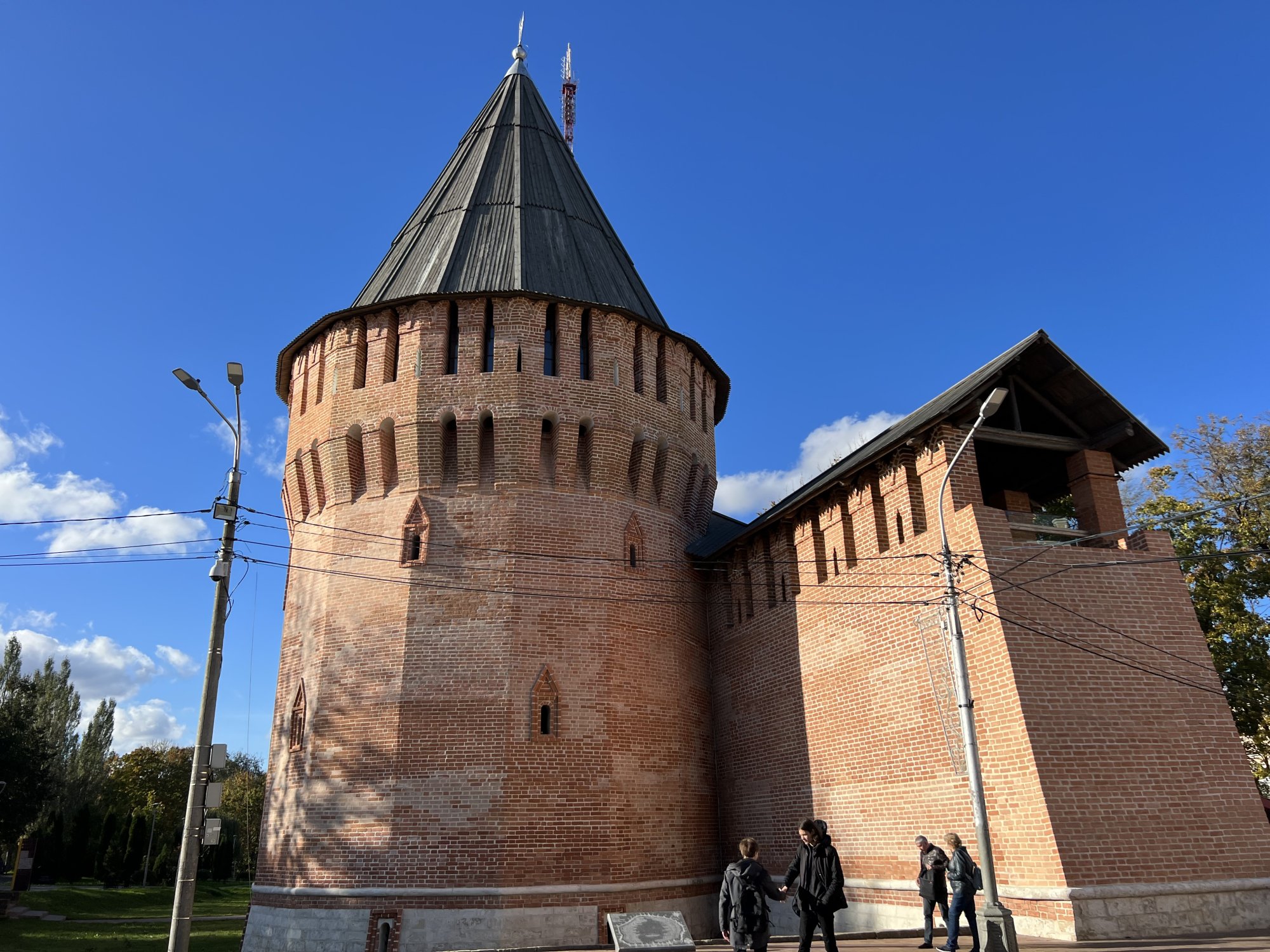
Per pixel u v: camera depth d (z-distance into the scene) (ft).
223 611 53.62
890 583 70.69
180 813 301.63
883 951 50.44
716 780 88.94
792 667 81.20
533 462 84.23
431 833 72.18
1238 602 98.27
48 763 168.96
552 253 98.07
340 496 86.84
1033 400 72.49
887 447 70.79
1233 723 60.95
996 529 62.75
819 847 38.17
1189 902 53.62
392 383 86.74
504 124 114.01
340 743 77.10
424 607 79.56
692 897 79.92
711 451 101.96
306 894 73.15
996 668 59.47
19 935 115.14
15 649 218.79
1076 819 54.60
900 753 67.15
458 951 60.13
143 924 137.39
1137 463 73.00
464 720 75.56
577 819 74.95
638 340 94.17
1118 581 63.46
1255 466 105.60
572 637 80.84
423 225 104.73
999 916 44.75
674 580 90.99
